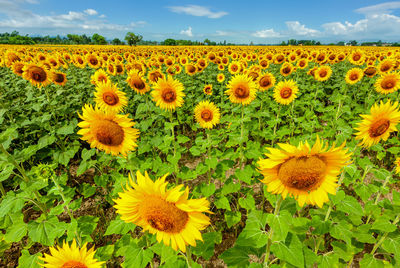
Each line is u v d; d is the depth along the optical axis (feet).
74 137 21.38
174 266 9.41
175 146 15.08
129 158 12.07
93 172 21.59
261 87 26.61
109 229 10.74
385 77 23.00
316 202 6.21
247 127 21.24
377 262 10.35
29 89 31.12
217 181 20.77
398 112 9.14
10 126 19.84
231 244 14.39
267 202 17.21
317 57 47.24
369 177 20.29
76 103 27.63
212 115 15.35
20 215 12.17
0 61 40.83
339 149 5.72
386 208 11.65
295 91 20.67
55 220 9.76
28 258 9.81
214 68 51.52
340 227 10.07
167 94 14.44
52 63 38.32
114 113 9.64
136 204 5.94
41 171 9.63
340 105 20.39
